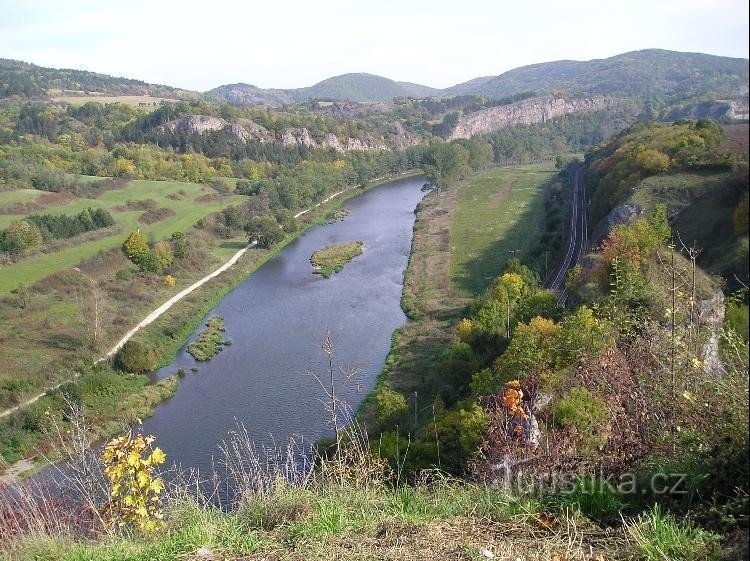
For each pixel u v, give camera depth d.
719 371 5.32
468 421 13.12
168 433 25.56
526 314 29.61
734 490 4.33
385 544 4.68
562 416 6.35
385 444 15.93
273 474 6.51
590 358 6.82
